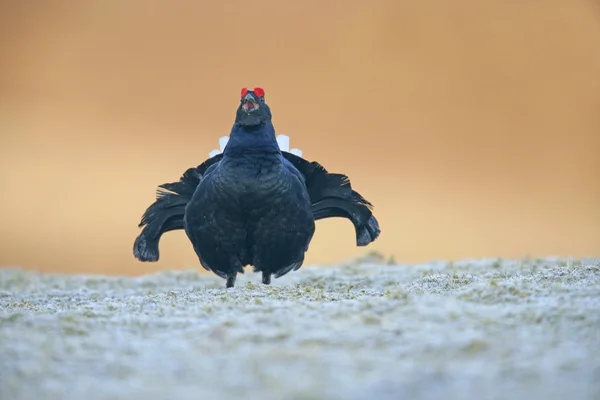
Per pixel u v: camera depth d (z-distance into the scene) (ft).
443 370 29.40
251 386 28.35
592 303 37.17
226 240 53.52
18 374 30.63
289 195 52.75
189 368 30.48
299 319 36.63
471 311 37.04
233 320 37.06
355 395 27.22
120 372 30.45
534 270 55.31
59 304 49.49
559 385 27.84
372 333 33.94
